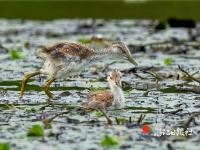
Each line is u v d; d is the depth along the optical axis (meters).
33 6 39.62
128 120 14.93
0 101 17.23
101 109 15.84
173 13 36.91
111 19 36.31
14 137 13.48
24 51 26.55
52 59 18.19
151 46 27.25
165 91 18.67
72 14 37.62
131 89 18.98
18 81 20.22
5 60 24.42
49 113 15.66
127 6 39.53
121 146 12.80
